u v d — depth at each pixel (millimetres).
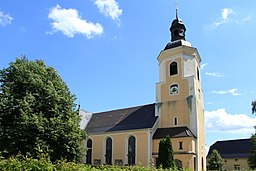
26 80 25500
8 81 25734
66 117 26000
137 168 11656
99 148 43719
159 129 39250
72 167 8492
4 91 24688
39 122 23000
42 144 22000
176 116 38656
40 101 25109
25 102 23688
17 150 21750
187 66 40188
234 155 69375
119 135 41594
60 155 23641
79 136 25594
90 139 45625
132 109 46938
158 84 41906
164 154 32531
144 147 37906
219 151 72688
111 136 42625
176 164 34781
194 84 38500
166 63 41938
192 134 36188
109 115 49500
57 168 8227
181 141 35562
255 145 45188
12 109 23266
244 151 69062
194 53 41375
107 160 42125
